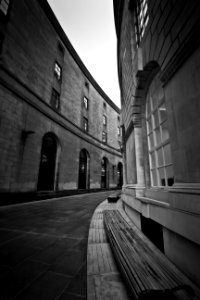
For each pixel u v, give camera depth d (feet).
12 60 30.76
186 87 6.98
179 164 7.34
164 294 4.62
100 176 73.51
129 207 18.03
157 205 9.41
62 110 49.42
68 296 5.87
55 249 10.16
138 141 14.49
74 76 59.52
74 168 52.44
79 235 12.92
